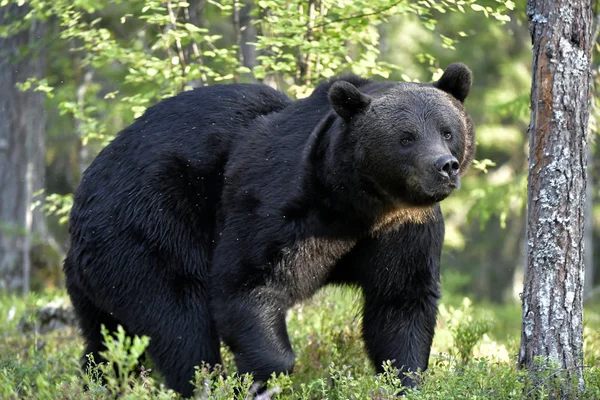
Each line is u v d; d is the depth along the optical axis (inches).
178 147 446.6
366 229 414.0
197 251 443.2
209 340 440.5
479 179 1473.9
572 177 377.7
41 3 634.2
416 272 426.6
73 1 653.3
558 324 379.6
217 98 459.2
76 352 531.5
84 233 453.7
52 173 1416.1
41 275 992.9
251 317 409.4
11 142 1013.2
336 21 582.9
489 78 1592.0
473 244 1769.2
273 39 575.2
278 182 414.0
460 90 412.8
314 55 629.9
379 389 360.8
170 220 440.1
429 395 359.6
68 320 626.2
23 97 1018.1
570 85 375.2
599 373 388.5
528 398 367.9
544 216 379.9
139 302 441.1
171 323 437.4
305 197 404.8
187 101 462.3
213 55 607.2
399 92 399.5
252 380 391.2
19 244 973.2
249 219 416.2
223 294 417.4
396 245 422.0
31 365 489.4
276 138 431.2
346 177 398.6
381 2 567.5
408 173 384.2
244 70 602.9
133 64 642.8
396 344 429.4
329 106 428.1
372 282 432.8
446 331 593.0
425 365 429.7
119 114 872.3
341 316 548.4
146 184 442.6
